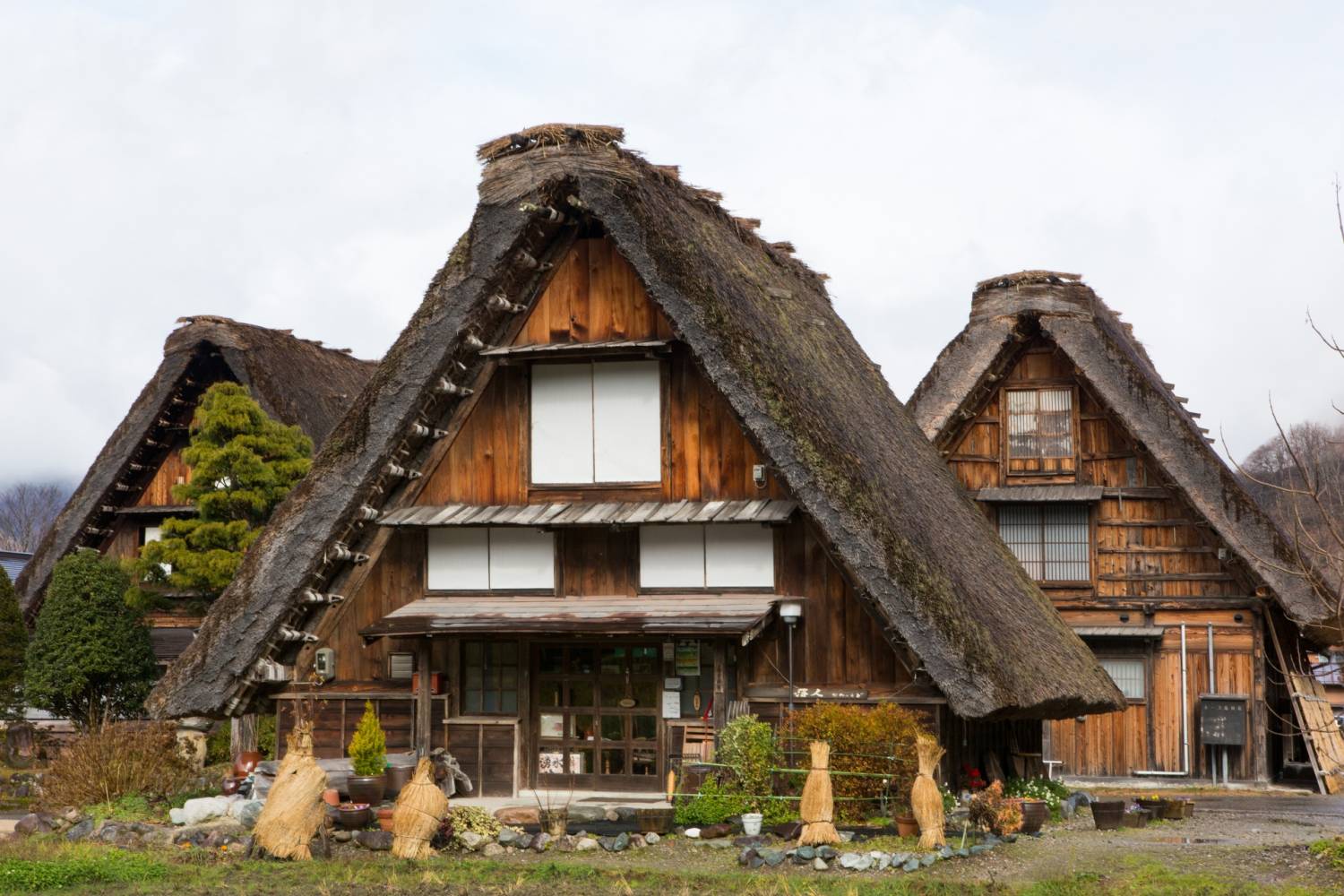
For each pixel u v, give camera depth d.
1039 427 27.19
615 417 17.80
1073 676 18.44
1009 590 19.61
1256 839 15.80
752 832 14.66
